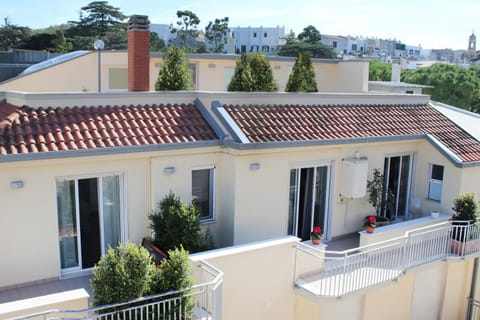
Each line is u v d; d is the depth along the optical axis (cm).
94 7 7231
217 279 882
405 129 1563
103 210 1109
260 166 1229
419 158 1614
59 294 834
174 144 1128
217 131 1227
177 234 1080
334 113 1492
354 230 1488
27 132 1023
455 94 5112
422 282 1426
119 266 800
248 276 1051
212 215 1254
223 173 1231
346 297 1105
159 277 862
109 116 1165
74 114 1134
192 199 1217
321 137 1321
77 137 1055
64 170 1028
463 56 14188
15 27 7562
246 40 11131
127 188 1114
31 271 1016
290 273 1123
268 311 1098
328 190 1412
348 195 1404
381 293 1305
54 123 1077
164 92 1272
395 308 1358
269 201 1266
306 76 1559
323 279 1146
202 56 2370
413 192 1642
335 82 2814
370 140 1410
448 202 1540
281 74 2636
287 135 1270
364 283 1149
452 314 1542
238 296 1041
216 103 1277
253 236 1250
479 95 5069
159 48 7225
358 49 13300
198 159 1193
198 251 1095
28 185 988
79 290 856
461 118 1831
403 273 1243
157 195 1145
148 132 1146
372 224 1310
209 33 9475
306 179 1370
